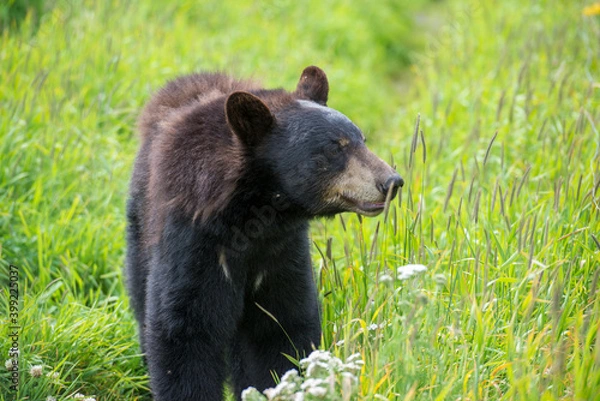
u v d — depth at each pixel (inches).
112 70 627.8
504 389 306.8
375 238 358.6
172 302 323.9
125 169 530.3
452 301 344.8
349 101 767.1
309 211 323.0
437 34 1011.3
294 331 342.0
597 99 579.2
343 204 318.0
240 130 313.9
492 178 481.1
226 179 316.5
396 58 950.4
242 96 309.0
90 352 382.6
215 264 323.3
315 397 264.2
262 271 335.3
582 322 295.7
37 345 371.2
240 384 365.7
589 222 384.2
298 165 315.9
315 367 276.2
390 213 415.5
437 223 456.8
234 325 337.7
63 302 413.7
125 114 598.2
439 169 545.0
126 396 380.8
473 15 873.5
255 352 352.5
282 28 850.1
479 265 355.9
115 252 467.8
